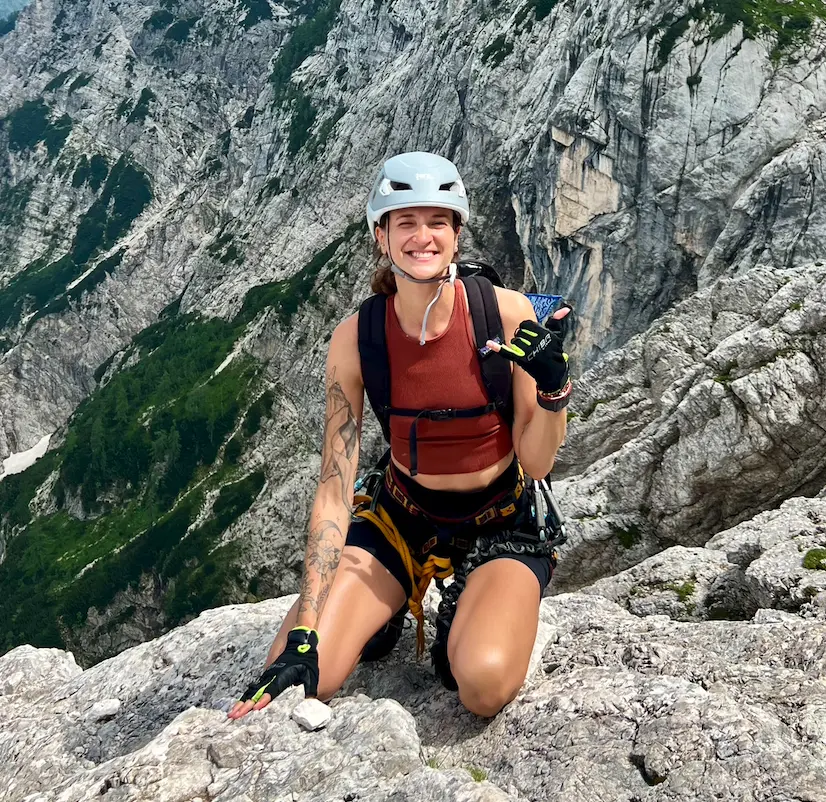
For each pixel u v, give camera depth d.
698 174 62.50
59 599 117.12
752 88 61.22
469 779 3.24
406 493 4.37
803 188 57.72
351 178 126.75
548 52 86.81
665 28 64.50
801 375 20.88
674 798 3.18
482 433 4.04
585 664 4.51
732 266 60.69
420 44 123.75
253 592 108.31
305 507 112.44
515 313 3.89
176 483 122.06
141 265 166.12
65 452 135.75
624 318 67.38
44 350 163.12
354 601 4.27
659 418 24.05
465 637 3.97
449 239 3.74
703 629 4.71
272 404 121.44
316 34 154.75
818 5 63.69
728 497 22.22
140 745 4.69
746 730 3.37
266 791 3.41
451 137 105.25
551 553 4.46
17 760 4.86
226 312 138.00
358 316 4.08
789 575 6.23
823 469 21.08
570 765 3.50
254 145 159.00
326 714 3.88
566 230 69.69
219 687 5.07
